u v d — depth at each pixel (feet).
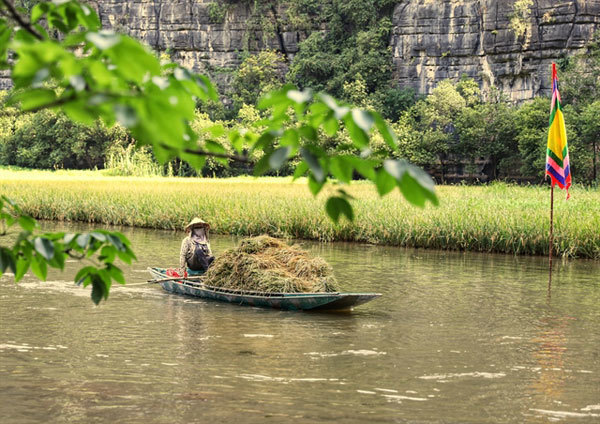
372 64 353.51
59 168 362.53
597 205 95.86
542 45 312.09
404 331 32.73
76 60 5.89
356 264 61.57
